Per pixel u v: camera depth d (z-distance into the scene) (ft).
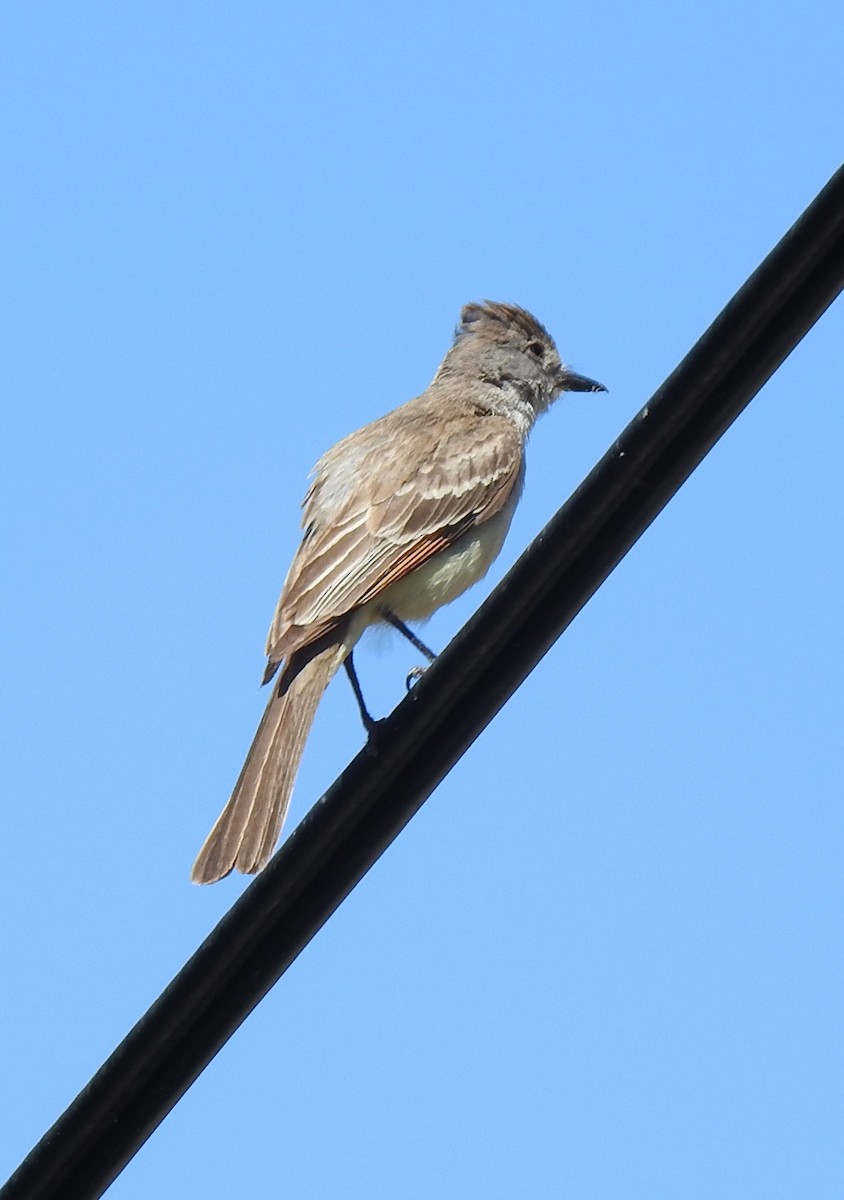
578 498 29.99
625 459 29.73
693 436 29.78
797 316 28.84
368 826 30.89
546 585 30.48
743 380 29.35
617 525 30.30
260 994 29.81
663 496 30.09
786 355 29.12
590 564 30.50
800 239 27.91
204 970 29.53
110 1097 29.09
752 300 28.53
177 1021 29.48
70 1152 29.09
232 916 29.84
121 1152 29.17
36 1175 29.07
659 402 29.40
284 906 30.14
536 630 30.89
